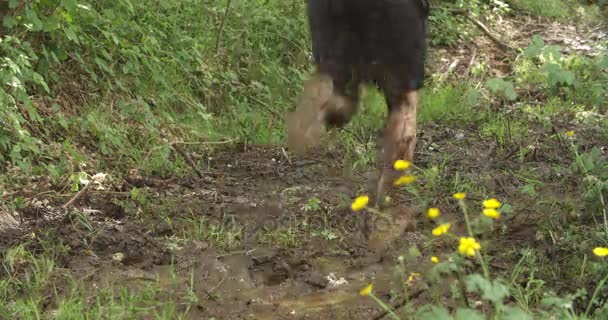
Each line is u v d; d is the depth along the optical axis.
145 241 9.50
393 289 8.25
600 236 8.84
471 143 13.89
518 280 8.18
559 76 14.20
